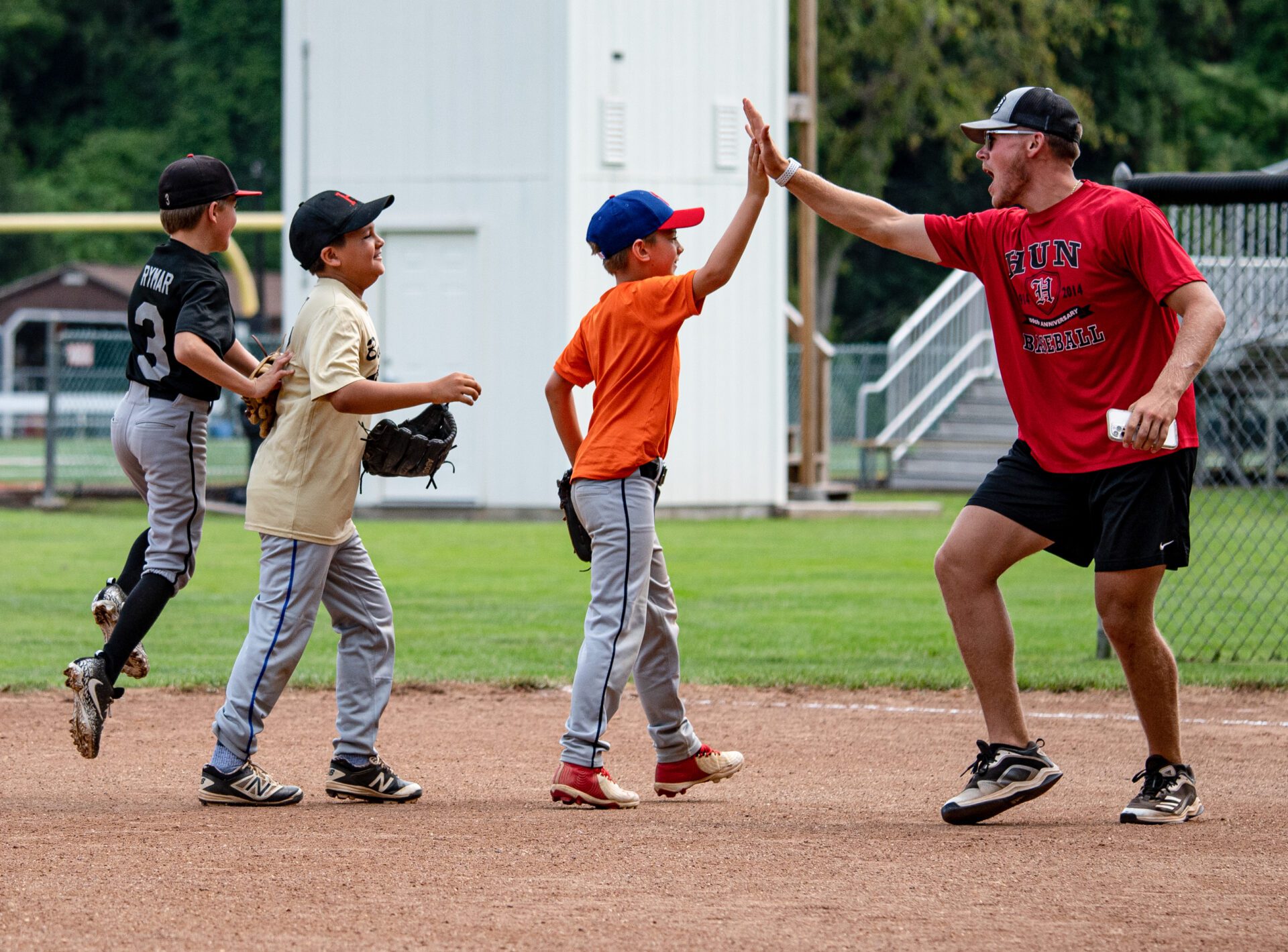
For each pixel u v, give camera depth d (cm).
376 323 4512
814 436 5294
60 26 14988
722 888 1045
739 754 1424
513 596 2928
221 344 1354
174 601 2862
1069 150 1248
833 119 11044
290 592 1334
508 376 4447
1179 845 1185
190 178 1380
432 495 4538
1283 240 2255
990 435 6216
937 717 1852
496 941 927
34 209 14225
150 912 983
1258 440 4697
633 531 1319
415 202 4475
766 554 3725
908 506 4944
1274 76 12556
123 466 1438
